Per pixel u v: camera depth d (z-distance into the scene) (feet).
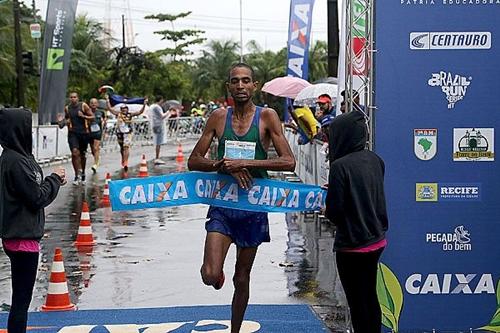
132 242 35.65
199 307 24.21
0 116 18.19
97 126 62.85
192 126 140.56
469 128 20.29
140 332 21.54
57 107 75.10
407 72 20.24
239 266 19.22
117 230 39.09
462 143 20.33
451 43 20.16
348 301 18.35
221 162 18.34
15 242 18.16
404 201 20.48
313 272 29.04
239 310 19.39
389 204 20.49
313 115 51.75
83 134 59.77
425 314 20.76
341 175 17.53
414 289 20.70
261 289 26.37
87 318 23.03
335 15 61.11
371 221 17.65
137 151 100.27
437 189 20.44
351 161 17.70
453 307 20.72
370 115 20.33
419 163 20.39
